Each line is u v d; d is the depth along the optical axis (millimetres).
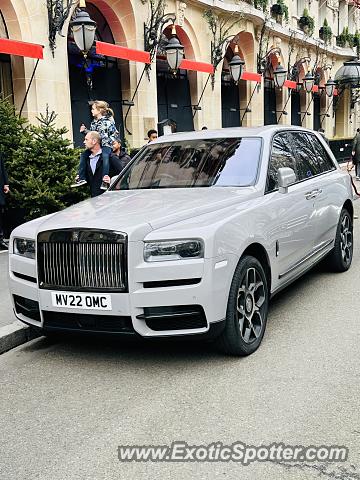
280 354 4715
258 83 23156
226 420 3643
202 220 4422
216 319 4277
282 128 6371
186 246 4199
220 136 6047
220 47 19688
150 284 4195
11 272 4906
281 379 4223
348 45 34656
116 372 4520
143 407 3883
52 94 12617
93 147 7441
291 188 5824
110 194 5688
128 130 16219
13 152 9328
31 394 4223
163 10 16266
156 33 16016
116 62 15969
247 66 22938
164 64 17938
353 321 5496
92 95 15195
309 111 29906
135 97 16078
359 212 12844
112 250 4211
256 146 5699
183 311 4215
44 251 4488
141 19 15781
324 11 32438
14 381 4484
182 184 5559
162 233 4246
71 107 14539
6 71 12242
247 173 5438
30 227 4824
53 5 12453
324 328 5324
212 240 4223
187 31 18219
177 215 4531
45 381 4441
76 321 4441
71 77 14508
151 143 6438
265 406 3805
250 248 4902
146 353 4879
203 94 19453
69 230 4359
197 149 5949
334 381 4156
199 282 4188
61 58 12836
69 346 5176
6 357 5035
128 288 4168
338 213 7102
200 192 5242
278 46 25000
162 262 4184
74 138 14688
